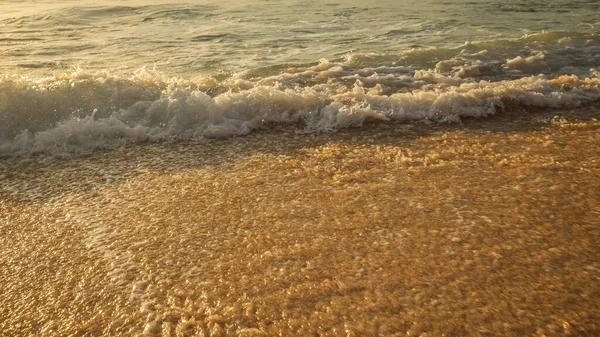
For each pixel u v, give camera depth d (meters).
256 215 2.99
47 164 3.92
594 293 2.21
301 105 4.78
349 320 2.11
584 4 11.48
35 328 2.16
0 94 4.61
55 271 2.55
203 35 9.12
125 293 2.35
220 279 2.42
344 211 2.99
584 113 4.63
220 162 3.81
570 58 6.91
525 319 2.07
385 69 6.57
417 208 2.98
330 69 6.55
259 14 11.35
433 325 2.05
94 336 2.10
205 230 2.86
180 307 2.24
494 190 3.17
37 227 2.98
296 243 2.69
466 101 4.74
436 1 12.59
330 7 12.09
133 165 3.82
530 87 5.17
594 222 2.77
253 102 4.72
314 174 3.52
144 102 4.73
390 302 2.20
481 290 2.25
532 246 2.57
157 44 8.41
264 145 4.12
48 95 4.71
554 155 3.68
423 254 2.54
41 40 8.87
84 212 3.13
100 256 2.66
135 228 2.91
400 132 4.28
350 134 4.29
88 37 9.13
